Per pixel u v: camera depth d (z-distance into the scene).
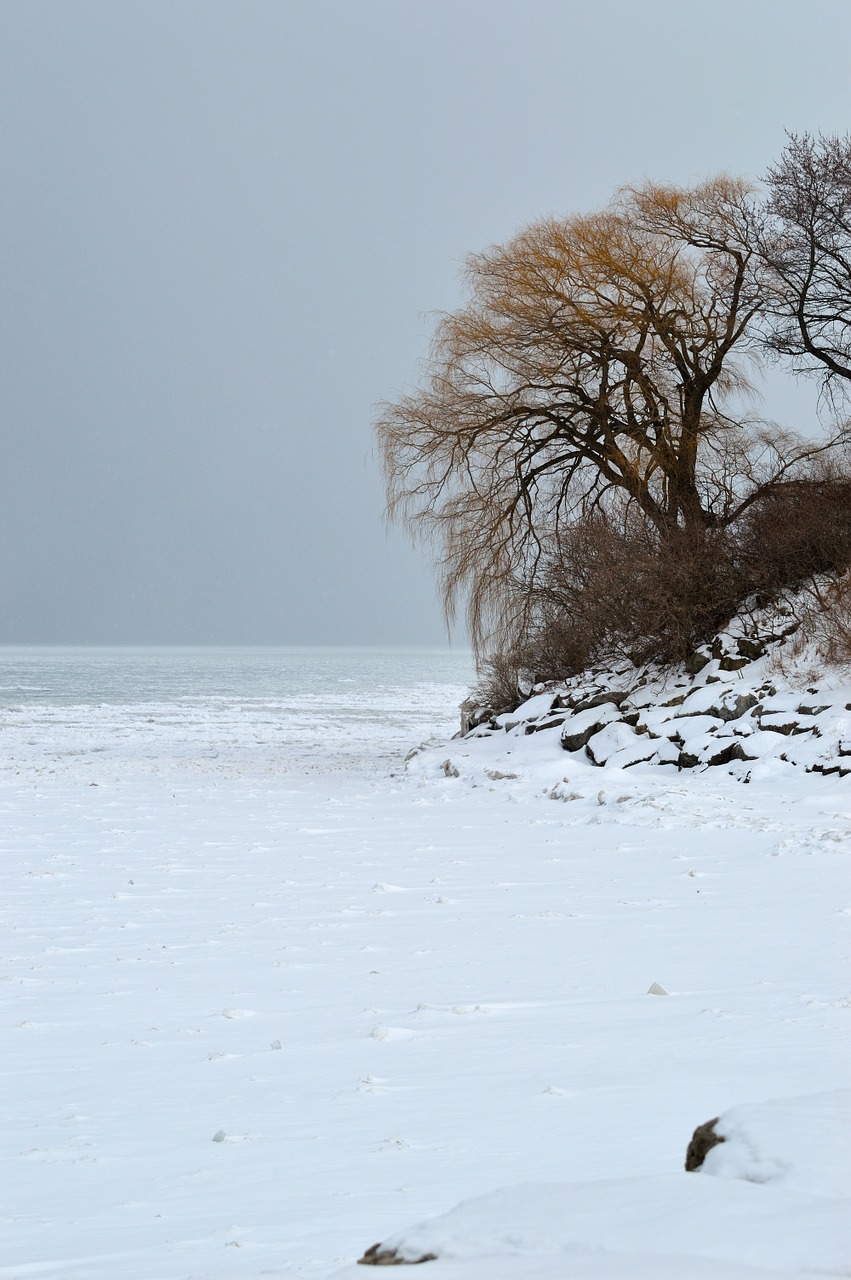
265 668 138.75
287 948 9.86
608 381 31.58
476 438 32.25
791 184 31.33
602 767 24.67
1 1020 7.75
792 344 31.92
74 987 8.66
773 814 17.81
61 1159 5.10
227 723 49.53
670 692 26.77
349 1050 6.80
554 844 16.06
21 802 22.09
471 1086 5.93
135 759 33.19
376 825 18.59
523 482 32.41
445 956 9.40
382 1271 2.42
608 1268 2.27
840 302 31.88
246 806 21.53
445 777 26.06
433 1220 2.77
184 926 10.91
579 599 30.22
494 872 13.79
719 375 33.03
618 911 11.19
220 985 8.63
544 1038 6.84
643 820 17.55
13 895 12.62
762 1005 7.46
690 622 27.83
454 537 32.56
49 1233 4.19
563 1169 4.51
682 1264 2.29
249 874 13.91
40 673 112.88
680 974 8.52
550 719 27.80
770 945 9.43
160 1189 4.66
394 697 73.19
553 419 31.59
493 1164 4.66
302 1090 6.04
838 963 8.68
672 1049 6.44
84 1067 6.65
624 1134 4.96
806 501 29.03
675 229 32.00
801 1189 2.79
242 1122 5.55
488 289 32.50
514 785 23.00
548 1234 2.59
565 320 31.45
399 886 12.98
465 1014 7.55
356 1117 5.50
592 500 32.53
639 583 28.53
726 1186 2.82
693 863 14.04
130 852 15.81
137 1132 5.47
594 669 29.98
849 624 24.81
